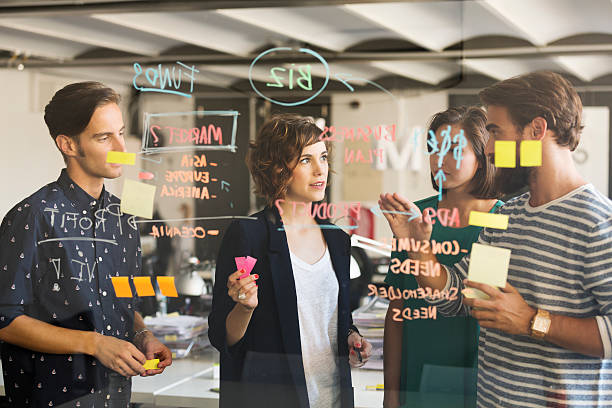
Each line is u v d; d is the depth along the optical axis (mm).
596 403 1788
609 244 1754
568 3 1809
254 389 1967
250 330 1966
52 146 2055
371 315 1917
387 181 1898
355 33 1917
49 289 2029
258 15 1960
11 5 2072
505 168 1834
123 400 2027
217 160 1980
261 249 1956
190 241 1997
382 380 1918
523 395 1825
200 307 1992
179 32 2002
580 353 1784
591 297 1778
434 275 1874
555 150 1805
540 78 1818
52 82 2057
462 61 1866
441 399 1890
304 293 1938
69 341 2021
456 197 1860
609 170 1776
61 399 2033
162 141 2010
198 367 1998
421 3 1885
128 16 2025
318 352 1941
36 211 2037
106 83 2039
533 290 1806
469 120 1855
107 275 2025
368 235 1910
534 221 1808
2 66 2078
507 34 1842
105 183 2033
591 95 1795
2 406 2080
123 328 2025
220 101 1980
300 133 1933
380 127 1904
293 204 1940
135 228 2023
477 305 1845
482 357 1862
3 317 2018
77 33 2049
